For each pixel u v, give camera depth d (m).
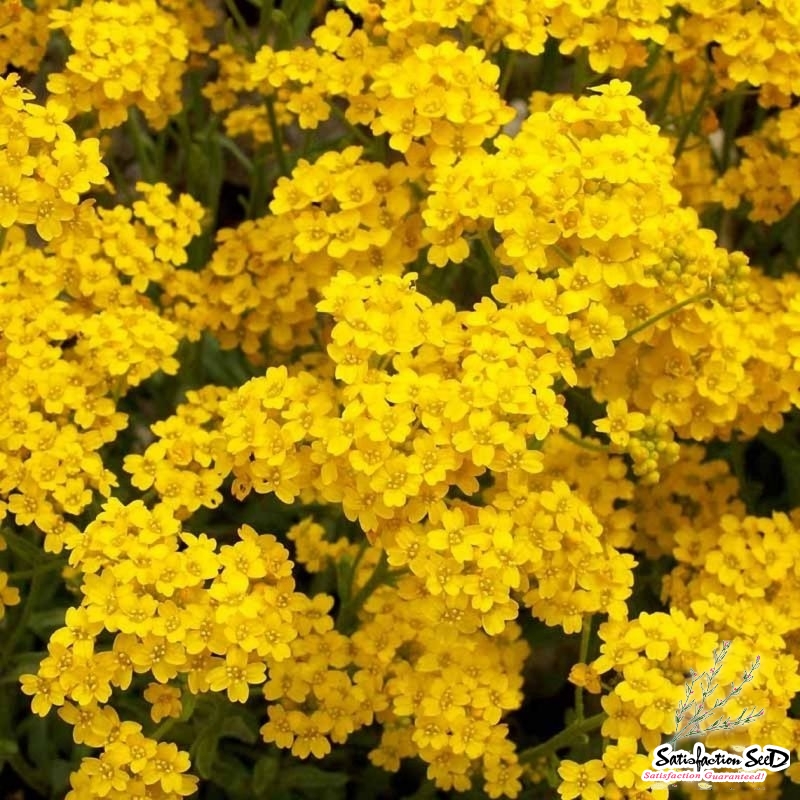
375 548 0.23
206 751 0.21
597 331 0.20
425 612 0.19
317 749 0.21
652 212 0.21
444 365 0.20
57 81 0.23
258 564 0.19
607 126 0.21
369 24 0.23
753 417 0.23
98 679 0.19
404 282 0.20
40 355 0.21
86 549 0.19
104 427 0.21
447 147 0.21
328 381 0.22
